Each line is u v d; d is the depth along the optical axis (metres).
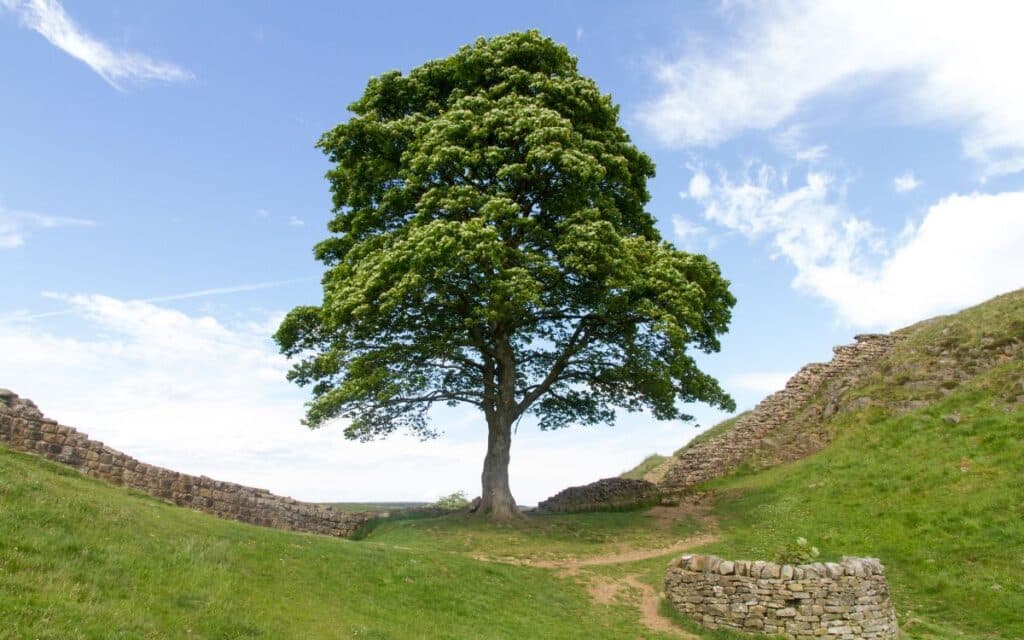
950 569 18.77
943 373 31.19
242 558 14.97
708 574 16.98
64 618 9.75
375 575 16.52
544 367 31.47
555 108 27.58
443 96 29.47
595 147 26.95
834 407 34.25
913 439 26.55
